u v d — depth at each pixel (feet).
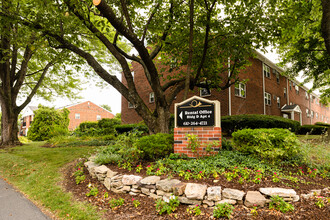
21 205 13.67
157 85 23.20
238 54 26.99
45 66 45.80
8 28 24.71
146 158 18.19
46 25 22.94
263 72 57.88
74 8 20.30
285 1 22.52
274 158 14.85
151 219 10.66
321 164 15.28
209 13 23.06
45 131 66.44
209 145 16.48
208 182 12.64
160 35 28.91
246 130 16.51
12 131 40.14
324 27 21.31
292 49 39.45
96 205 12.86
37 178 19.24
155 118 24.40
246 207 10.54
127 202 12.80
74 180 17.79
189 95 49.01
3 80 39.01
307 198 11.01
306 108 93.61
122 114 67.26
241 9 23.35
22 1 24.79
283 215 9.71
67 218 11.53
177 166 15.23
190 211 10.80
